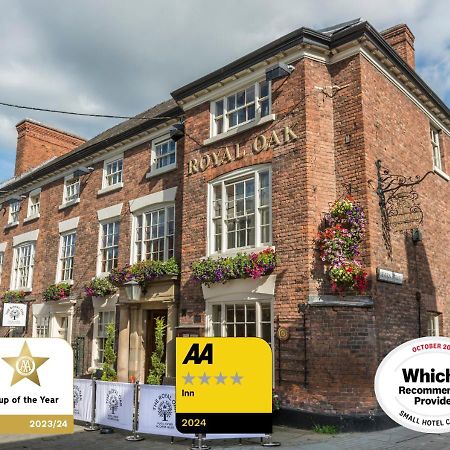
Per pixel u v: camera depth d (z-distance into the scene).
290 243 10.29
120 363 13.90
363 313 9.38
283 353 9.88
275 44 11.18
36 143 24.36
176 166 14.01
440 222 13.38
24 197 21.19
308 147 10.47
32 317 18.75
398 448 7.68
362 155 10.35
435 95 13.26
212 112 12.83
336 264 9.62
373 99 10.99
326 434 8.80
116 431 9.32
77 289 16.72
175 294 12.71
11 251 21.27
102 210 16.44
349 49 10.93
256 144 11.43
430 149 13.54
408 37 14.41
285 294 10.10
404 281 10.89
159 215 14.39
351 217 9.87
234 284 11.07
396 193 11.15
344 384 9.12
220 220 11.99
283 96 11.15
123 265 15.02
